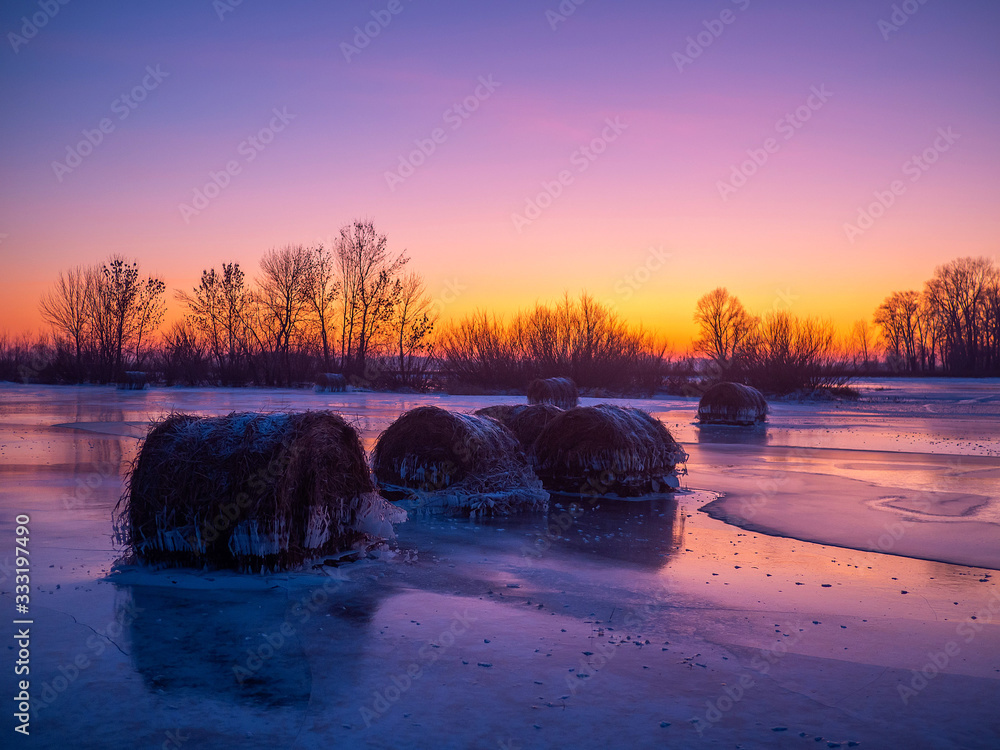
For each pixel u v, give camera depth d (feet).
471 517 32.65
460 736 13.23
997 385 208.85
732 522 31.71
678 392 153.89
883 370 333.01
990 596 21.63
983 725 13.85
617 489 37.47
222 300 183.01
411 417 35.70
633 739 13.17
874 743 13.15
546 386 100.42
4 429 65.62
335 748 12.78
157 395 126.72
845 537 28.91
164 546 23.31
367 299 177.88
